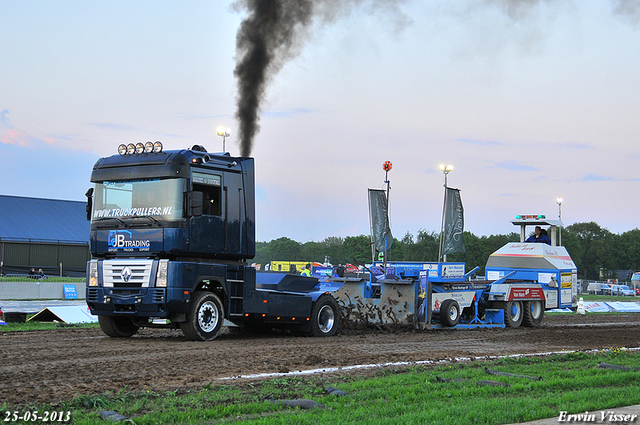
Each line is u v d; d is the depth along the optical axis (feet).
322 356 35.76
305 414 21.13
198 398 23.22
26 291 112.27
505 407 22.71
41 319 62.54
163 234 40.42
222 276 43.34
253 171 46.01
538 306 67.82
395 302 56.18
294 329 49.60
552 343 47.47
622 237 384.27
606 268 379.96
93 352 34.96
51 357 32.76
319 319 49.39
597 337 53.06
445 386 26.94
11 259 176.14
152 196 41.39
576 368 33.30
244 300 44.47
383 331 54.29
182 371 29.25
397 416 21.16
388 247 63.46
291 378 27.76
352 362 33.53
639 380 29.68
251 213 45.42
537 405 23.13
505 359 35.86
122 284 41.47
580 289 222.28
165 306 40.19
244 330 52.47
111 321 44.14
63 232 188.65
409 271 57.98
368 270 57.67
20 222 184.96
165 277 40.22
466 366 32.91
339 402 23.39
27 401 22.25
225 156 44.50
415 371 30.58
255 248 45.44
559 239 76.54
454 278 60.64
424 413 21.47
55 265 183.32
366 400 23.89
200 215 40.96
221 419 20.67
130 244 41.45
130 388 24.97
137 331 46.06
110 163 43.09
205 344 40.29
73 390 24.29
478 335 53.01
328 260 116.16
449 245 73.87
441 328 59.00
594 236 388.98
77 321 61.52
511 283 67.72
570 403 23.75
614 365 34.09
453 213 74.13
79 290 118.11
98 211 43.11
